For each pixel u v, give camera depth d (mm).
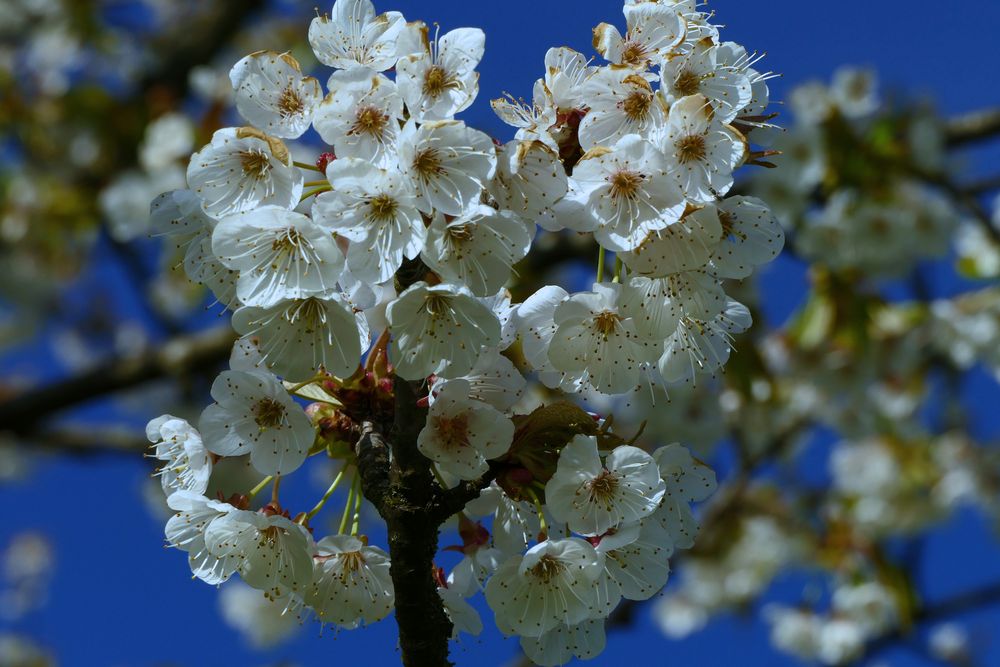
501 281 1052
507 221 1051
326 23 1077
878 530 2428
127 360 1993
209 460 1080
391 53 1076
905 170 1941
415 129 1046
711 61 1074
